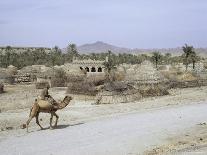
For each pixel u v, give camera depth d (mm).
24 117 26734
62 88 48594
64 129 22141
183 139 19562
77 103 34062
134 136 20156
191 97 36719
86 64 90062
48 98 22141
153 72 43312
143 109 29875
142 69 43656
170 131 21453
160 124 23469
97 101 33969
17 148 17750
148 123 23766
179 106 31156
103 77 46562
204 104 32219
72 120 25547
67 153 16812
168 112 28078
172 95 38875
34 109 21531
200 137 19969
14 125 24266
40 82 51719
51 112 22078
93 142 18828
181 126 22844
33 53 182625
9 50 196250
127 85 36438
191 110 28953
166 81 43875
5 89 49500
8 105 33688
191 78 49531
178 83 45312
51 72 56344
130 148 17703
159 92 38656
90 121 24781
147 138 19719
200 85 47906
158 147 17938
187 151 17141
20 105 33906
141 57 165250
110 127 22578
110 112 28672
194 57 90625
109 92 34219
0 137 20203
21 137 20141
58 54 173500
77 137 19938
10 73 63969
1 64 128875
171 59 165875
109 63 84688
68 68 64688
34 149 17531
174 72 51812
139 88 37938
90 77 47094
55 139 19516
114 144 18438
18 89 49969
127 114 27438
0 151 17234
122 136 20172
